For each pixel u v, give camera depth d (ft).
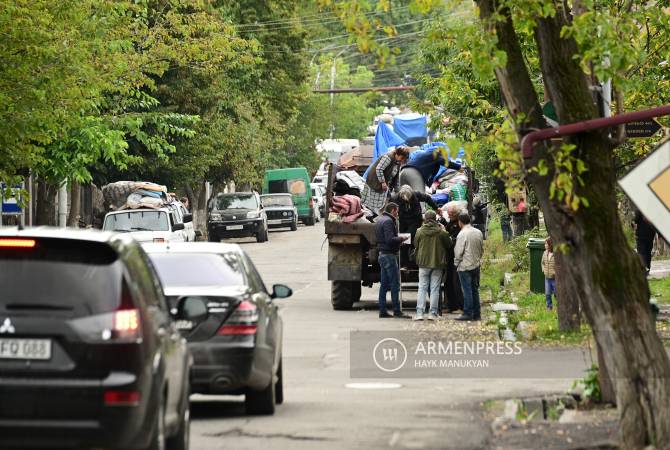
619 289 73.41
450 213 181.88
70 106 181.47
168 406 65.05
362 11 79.46
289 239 436.35
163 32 276.00
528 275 229.86
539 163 71.97
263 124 461.78
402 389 106.73
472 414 92.22
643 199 69.41
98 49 209.67
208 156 361.51
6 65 166.20
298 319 174.60
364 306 196.85
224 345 87.04
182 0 297.33
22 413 58.54
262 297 93.30
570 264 75.20
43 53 165.48
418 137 284.20
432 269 171.32
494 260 265.75
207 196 572.10
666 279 202.08
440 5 82.02
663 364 72.95
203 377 86.94
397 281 175.42
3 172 179.01
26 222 313.12
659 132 115.34
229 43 302.86
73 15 179.42
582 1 76.54
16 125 169.27
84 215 374.02
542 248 196.65
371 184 196.24
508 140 75.61
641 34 135.54
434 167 198.39
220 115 396.98
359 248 188.55
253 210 411.54
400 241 174.81
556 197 74.49
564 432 80.69
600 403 92.38
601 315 73.92
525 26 76.54
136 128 256.11
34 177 280.92
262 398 92.07
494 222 411.34
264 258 326.44
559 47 76.74
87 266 60.54
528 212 236.43
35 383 58.49
